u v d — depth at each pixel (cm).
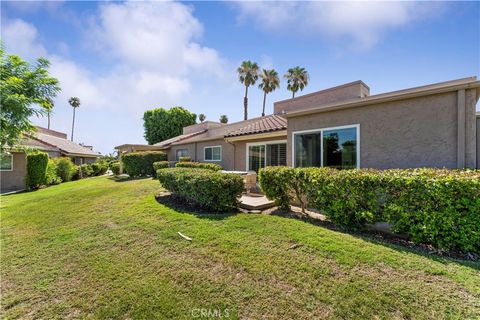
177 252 439
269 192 693
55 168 1883
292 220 563
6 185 1723
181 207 732
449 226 384
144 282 354
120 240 516
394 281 308
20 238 570
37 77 966
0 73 870
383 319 252
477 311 252
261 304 291
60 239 548
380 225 521
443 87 557
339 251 392
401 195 437
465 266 340
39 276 396
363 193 486
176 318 280
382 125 664
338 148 757
